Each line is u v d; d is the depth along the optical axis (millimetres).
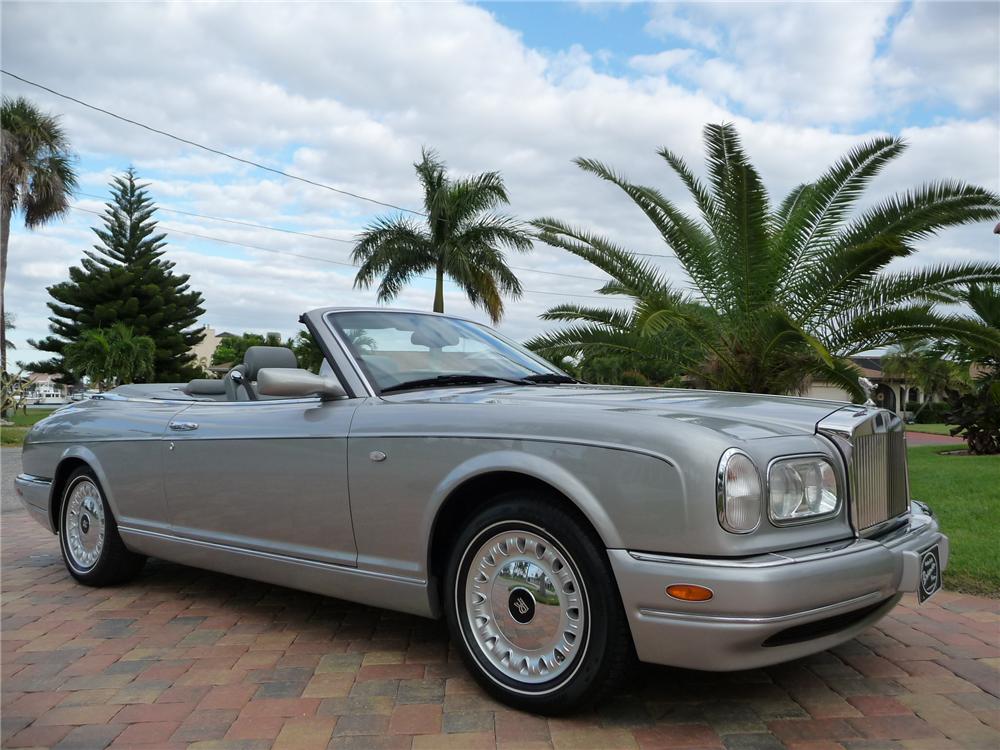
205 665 3381
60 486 4996
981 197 10523
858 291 11484
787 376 12109
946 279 11188
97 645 3662
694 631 2482
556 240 12828
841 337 11656
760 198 11250
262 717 2857
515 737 2670
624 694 3004
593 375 31906
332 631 3820
